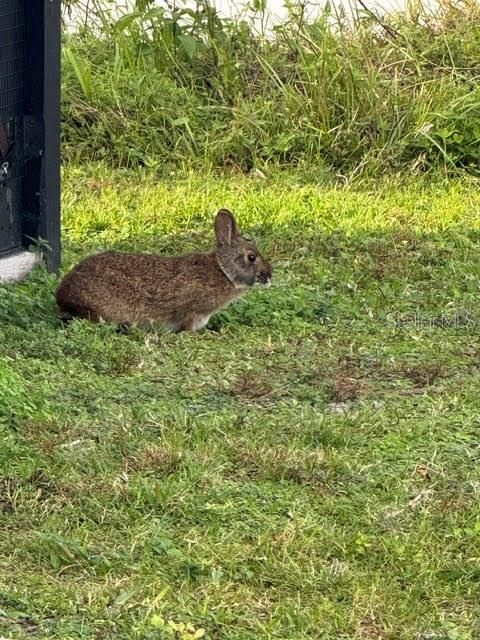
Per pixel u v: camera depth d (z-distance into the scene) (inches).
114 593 207.9
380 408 286.5
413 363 317.7
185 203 452.8
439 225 446.0
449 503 242.8
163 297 339.9
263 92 525.7
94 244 412.2
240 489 244.1
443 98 519.8
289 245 413.4
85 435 259.6
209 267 344.2
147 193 464.1
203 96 527.5
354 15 547.8
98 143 502.3
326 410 286.8
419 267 397.7
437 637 203.5
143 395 285.7
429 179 498.6
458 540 230.4
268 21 557.0
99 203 447.2
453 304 367.2
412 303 368.5
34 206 365.7
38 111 359.9
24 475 242.1
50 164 365.1
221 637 200.1
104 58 543.2
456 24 562.6
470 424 279.4
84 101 509.0
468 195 482.6
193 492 241.9
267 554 222.8
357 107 510.0
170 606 205.8
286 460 254.1
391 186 486.3
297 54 538.6
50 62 358.0
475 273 395.5
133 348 315.6
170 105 514.3
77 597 205.9
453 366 318.7
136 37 539.5
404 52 539.2
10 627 195.5
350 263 398.9
